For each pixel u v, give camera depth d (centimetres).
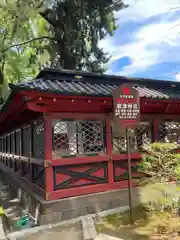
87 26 1238
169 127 571
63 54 1266
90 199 457
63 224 403
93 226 386
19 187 691
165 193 427
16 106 492
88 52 1299
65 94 394
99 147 495
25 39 1517
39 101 410
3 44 1355
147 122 548
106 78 556
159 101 483
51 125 446
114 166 502
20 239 351
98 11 1173
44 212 417
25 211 557
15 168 841
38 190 498
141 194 479
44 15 1258
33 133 561
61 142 459
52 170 442
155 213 434
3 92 1406
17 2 1113
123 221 407
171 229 359
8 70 1562
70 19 1190
